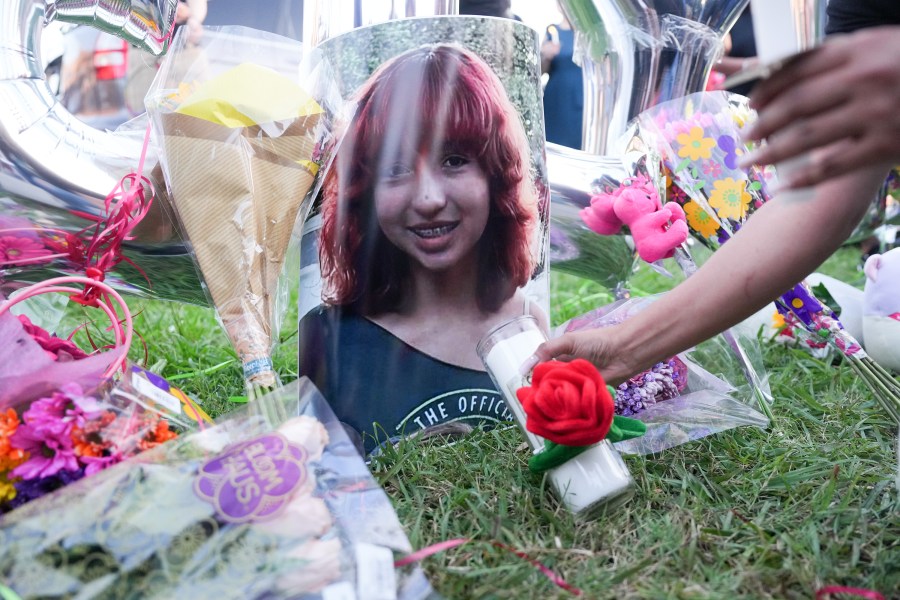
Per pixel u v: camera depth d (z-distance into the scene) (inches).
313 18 50.2
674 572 34.7
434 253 47.2
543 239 49.7
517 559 35.3
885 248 73.3
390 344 47.6
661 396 48.8
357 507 35.0
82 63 79.7
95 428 34.5
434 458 44.9
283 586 31.1
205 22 64.7
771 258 36.7
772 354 65.0
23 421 34.9
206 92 41.8
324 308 47.3
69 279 38.5
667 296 39.2
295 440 34.2
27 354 35.2
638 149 51.4
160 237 47.1
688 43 54.2
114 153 46.7
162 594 30.1
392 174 46.1
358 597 31.5
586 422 35.7
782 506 40.6
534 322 44.1
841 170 24.3
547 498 40.9
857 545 35.4
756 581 33.3
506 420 49.8
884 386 48.5
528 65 48.9
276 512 32.3
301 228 46.4
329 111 45.6
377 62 45.8
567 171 55.5
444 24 46.3
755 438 48.5
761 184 51.6
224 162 41.2
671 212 48.9
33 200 44.9
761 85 24.4
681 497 40.3
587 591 32.8
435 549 33.8
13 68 45.6
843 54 22.8
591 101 57.9
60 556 30.3
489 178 47.4
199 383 57.9
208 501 32.0
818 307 49.2
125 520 31.3
